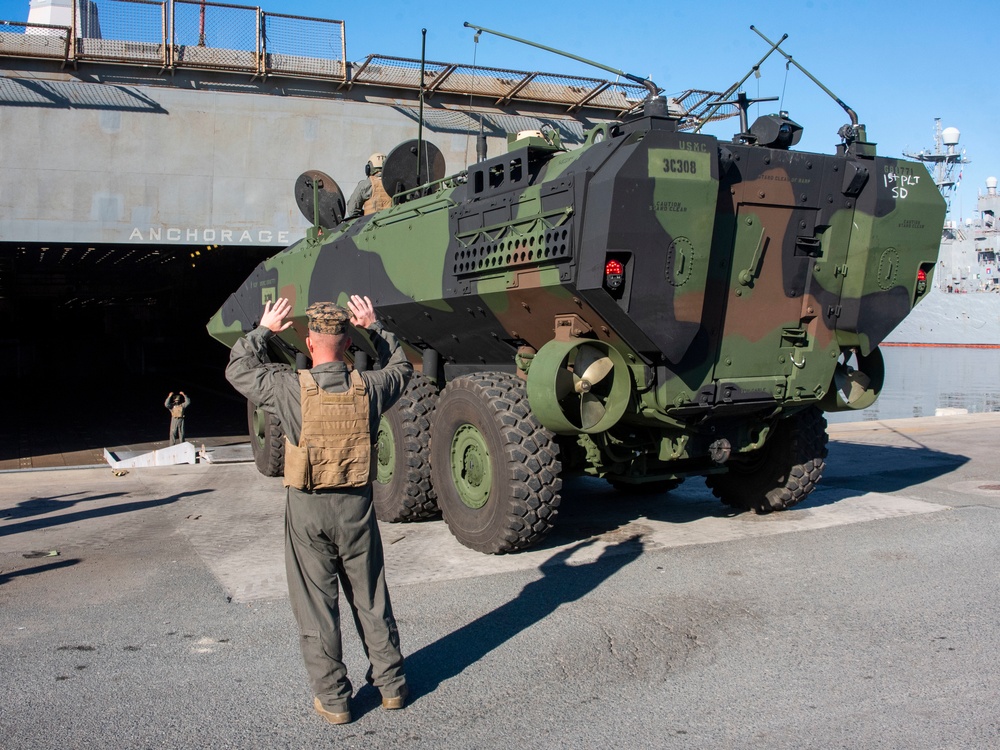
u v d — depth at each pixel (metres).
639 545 6.25
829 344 6.39
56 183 15.87
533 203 5.72
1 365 41.44
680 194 5.32
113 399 31.36
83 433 22.56
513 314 6.23
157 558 6.12
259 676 4.03
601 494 8.44
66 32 16.19
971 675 3.93
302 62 17.52
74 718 3.62
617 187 5.12
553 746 3.34
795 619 4.68
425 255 6.86
